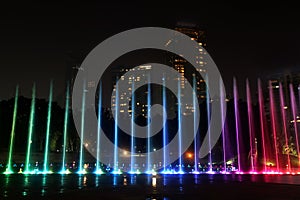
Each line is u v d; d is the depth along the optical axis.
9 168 53.25
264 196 20.02
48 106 66.94
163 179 34.88
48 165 60.19
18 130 63.19
